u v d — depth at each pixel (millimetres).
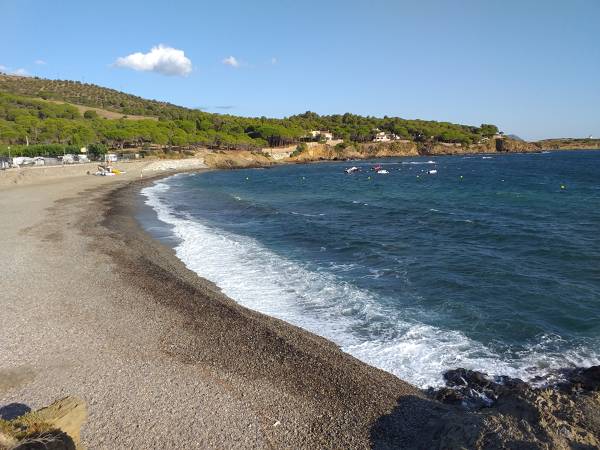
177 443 8484
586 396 8844
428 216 35156
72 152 82812
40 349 12031
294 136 145250
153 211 37781
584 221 31344
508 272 19484
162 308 14938
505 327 14039
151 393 10070
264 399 9969
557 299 16219
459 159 137125
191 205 42531
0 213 33531
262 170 102250
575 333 13555
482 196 48719
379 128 193375
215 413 9422
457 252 23375
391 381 10781
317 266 21062
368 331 13891
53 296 15883
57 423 7684
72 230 27500
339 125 181250
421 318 14836
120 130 105062
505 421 8102
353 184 66812
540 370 11414
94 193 48906
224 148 124438
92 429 8805
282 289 17734
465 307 15633
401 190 57281
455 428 8320
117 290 16578
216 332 13203
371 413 9508
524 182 63188
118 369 11078
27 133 91688
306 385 10523
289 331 13375
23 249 22328
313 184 67375
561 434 7535
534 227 29453
